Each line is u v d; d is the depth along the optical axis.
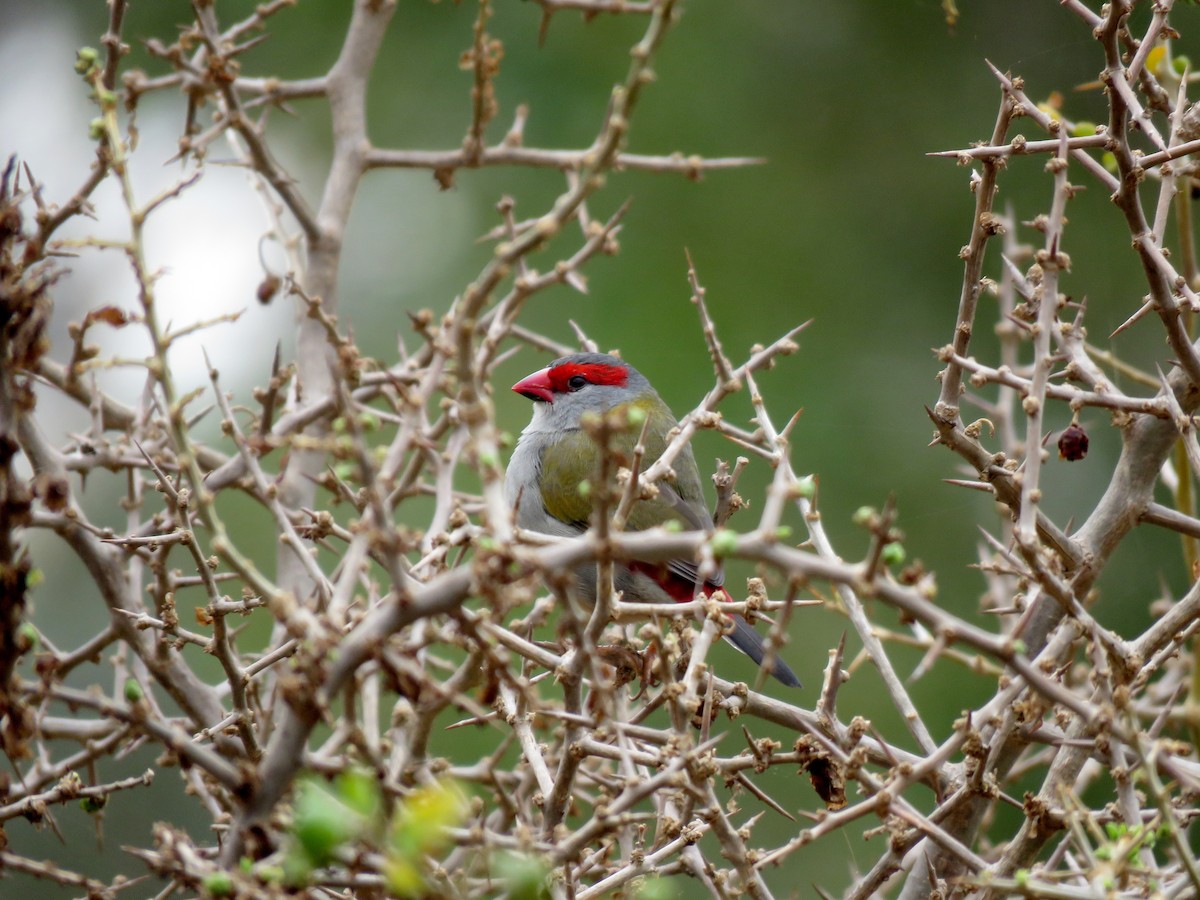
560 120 17.58
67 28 16.95
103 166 6.29
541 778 6.31
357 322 17.12
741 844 5.93
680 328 16.92
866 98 18.00
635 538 4.33
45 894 12.40
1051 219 5.89
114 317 5.26
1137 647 6.65
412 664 4.91
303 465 8.64
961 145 17.62
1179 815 6.66
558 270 5.70
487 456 4.51
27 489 5.87
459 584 4.45
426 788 4.67
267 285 7.02
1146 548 15.23
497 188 17.64
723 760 6.58
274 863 4.63
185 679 7.30
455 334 5.14
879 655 7.44
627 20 18.11
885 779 6.99
